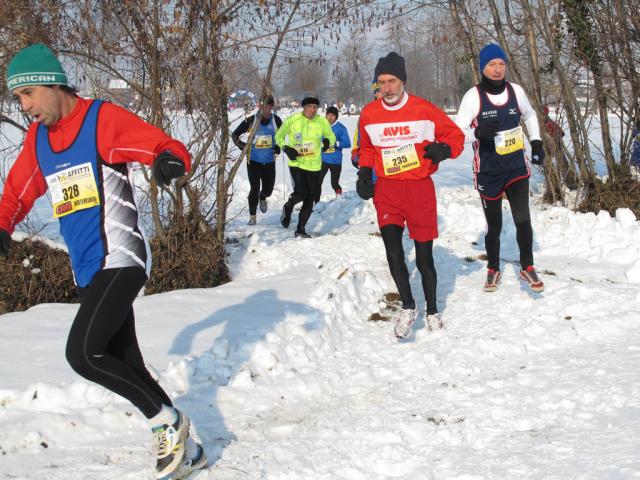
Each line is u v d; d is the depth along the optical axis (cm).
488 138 545
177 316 524
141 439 357
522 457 324
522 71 992
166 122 664
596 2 865
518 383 413
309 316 512
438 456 334
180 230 668
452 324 527
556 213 816
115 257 306
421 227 505
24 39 605
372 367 454
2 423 347
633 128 878
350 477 320
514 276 639
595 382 401
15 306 595
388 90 487
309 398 413
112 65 650
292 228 972
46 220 930
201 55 661
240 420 382
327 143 917
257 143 1006
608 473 302
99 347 295
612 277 625
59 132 307
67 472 323
